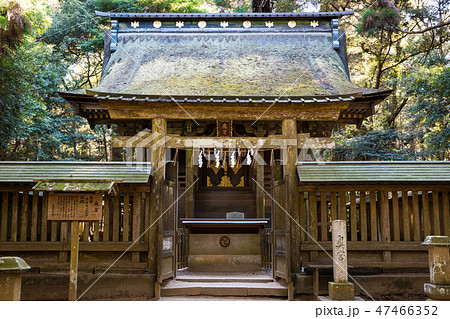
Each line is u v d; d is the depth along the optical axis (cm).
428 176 783
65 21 2273
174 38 1107
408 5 1748
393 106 2072
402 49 1941
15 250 763
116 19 1121
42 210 781
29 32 1299
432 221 812
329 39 1118
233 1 2502
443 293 499
